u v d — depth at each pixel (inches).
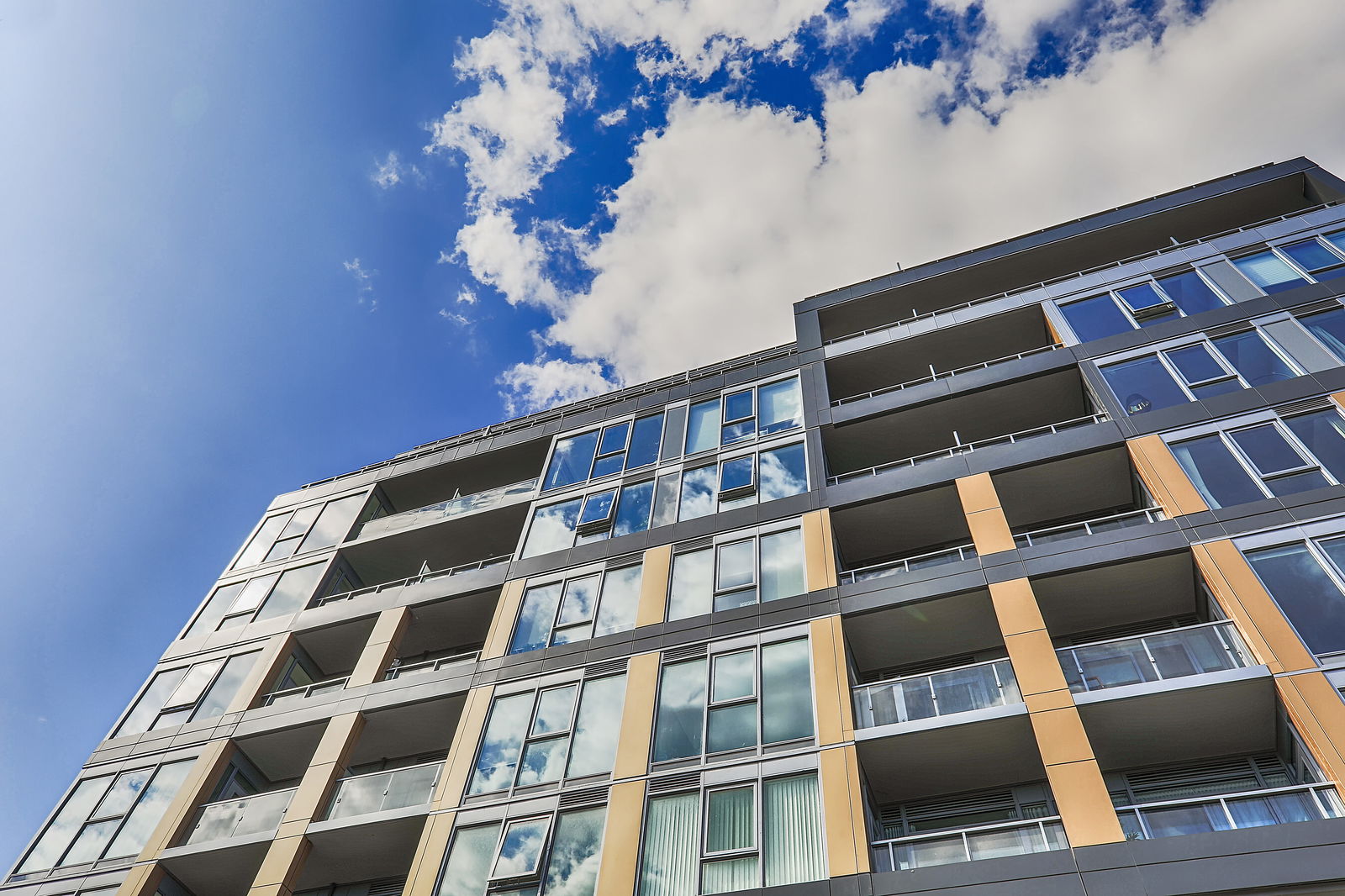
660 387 1173.1
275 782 973.2
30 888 855.7
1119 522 777.6
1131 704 622.2
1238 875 508.7
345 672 1083.9
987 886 554.6
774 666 758.5
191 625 1148.5
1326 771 539.5
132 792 925.8
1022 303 1002.1
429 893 704.4
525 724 813.9
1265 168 1022.4
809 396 1029.8
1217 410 779.4
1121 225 1054.4
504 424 1268.5
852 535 900.6
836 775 655.8
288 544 1227.9
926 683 697.6
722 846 649.0
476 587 999.0
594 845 689.0
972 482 836.0
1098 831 555.8
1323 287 831.7
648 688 786.2
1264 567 653.3
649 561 916.0
